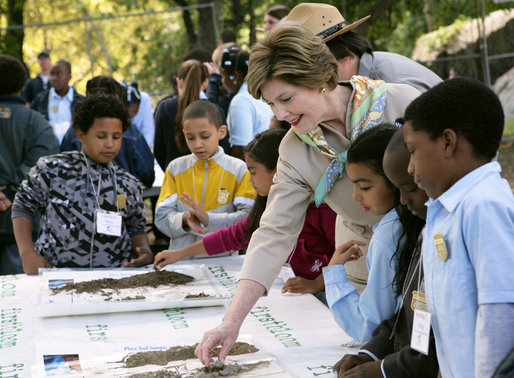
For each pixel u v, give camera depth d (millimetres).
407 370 1454
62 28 10945
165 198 3281
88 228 2791
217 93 5633
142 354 1789
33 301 2371
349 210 2033
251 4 11742
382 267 1683
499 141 1288
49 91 8016
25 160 4238
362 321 1777
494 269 1177
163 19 11055
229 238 2707
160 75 10844
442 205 1329
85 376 1646
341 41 2443
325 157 1983
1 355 1844
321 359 1771
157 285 2445
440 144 1260
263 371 1682
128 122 2902
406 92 2045
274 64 1786
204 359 1664
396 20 13125
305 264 2582
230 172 3275
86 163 2836
